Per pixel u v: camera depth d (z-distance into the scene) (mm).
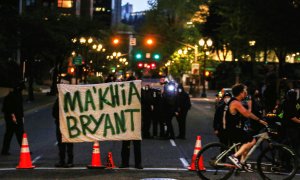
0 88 53250
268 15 29438
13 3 50188
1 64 41719
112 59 85812
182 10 93312
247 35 33844
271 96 20234
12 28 43156
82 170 12586
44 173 12062
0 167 12977
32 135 21016
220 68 74125
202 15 62969
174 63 76625
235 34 37406
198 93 67250
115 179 11336
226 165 10961
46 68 72625
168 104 19672
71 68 60906
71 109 12961
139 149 12984
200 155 11086
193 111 38438
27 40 44812
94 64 75625
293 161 11211
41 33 44625
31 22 44094
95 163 12883
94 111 13008
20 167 12727
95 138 12984
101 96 12984
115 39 75000
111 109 13016
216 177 11133
